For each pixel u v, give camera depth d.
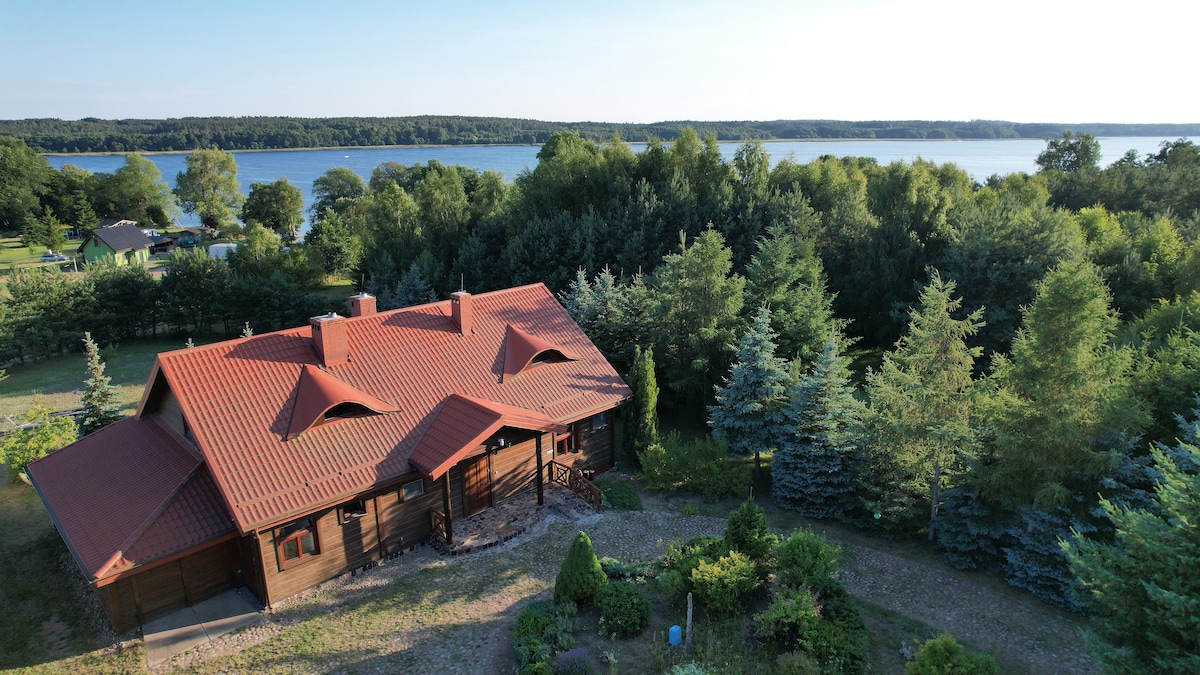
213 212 120.94
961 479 23.23
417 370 25.33
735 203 49.84
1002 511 22.25
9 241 105.69
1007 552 21.12
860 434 24.23
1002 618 19.56
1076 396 20.19
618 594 18.22
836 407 25.38
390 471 21.78
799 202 48.84
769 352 28.08
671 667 16.42
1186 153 80.88
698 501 27.06
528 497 26.28
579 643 17.44
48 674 17.52
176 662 17.86
